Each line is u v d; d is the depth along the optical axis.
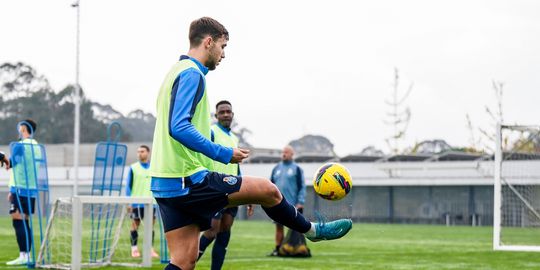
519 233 28.06
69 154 56.47
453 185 42.25
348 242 21.83
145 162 16.20
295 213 6.18
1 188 53.12
